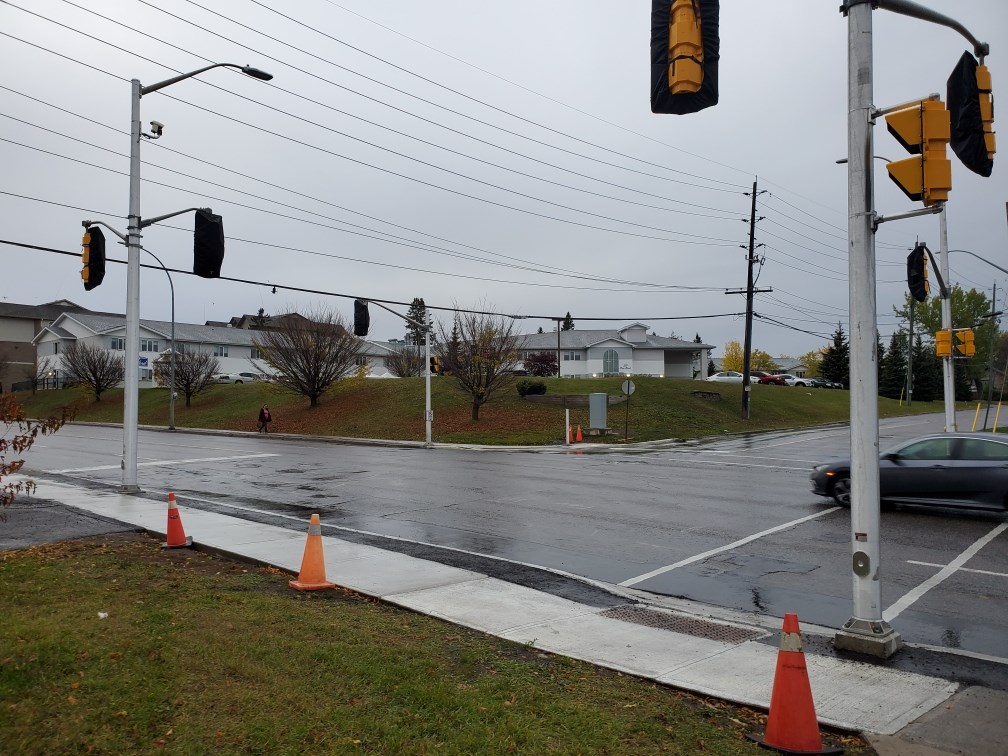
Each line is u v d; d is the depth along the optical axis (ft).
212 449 98.58
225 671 16.84
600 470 72.02
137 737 13.34
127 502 48.29
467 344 128.47
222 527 39.50
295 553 32.83
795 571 32.48
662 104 18.34
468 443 110.93
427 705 15.62
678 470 72.13
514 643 21.58
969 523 41.96
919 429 132.98
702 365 285.02
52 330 250.37
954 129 24.08
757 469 73.05
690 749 14.52
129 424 53.21
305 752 13.19
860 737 15.84
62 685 15.21
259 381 176.45
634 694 17.63
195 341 246.27
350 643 19.75
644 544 37.93
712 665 20.22
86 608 21.45
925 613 26.04
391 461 81.87
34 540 34.94
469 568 32.12
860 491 21.97
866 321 21.80
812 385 250.16
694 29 17.85
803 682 15.01
